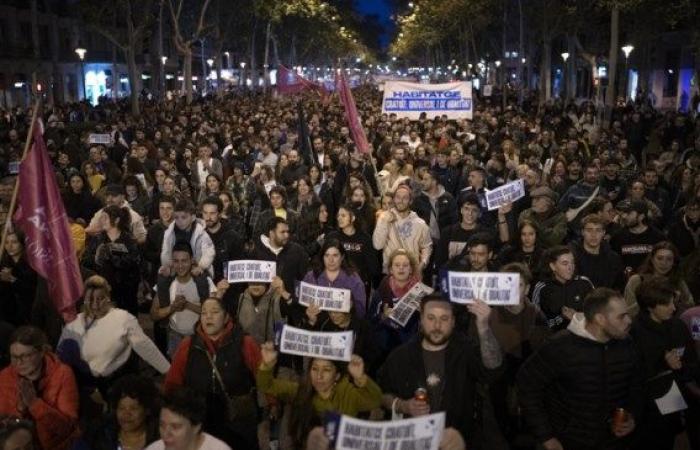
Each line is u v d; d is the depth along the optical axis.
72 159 16.80
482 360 4.69
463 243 8.36
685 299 6.53
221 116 29.48
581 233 8.03
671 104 47.56
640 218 8.28
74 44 57.25
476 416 5.48
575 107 33.16
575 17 37.09
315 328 6.09
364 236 8.54
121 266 8.35
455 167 13.92
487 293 5.25
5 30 49.69
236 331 5.49
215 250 8.60
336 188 13.12
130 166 13.57
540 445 4.87
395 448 3.52
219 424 5.39
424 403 4.38
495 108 37.84
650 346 5.27
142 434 4.65
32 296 7.47
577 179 12.28
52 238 6.02
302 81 44.59
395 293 6.89
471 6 48.22
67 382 5.23
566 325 6.32
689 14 29.20
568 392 4.63
